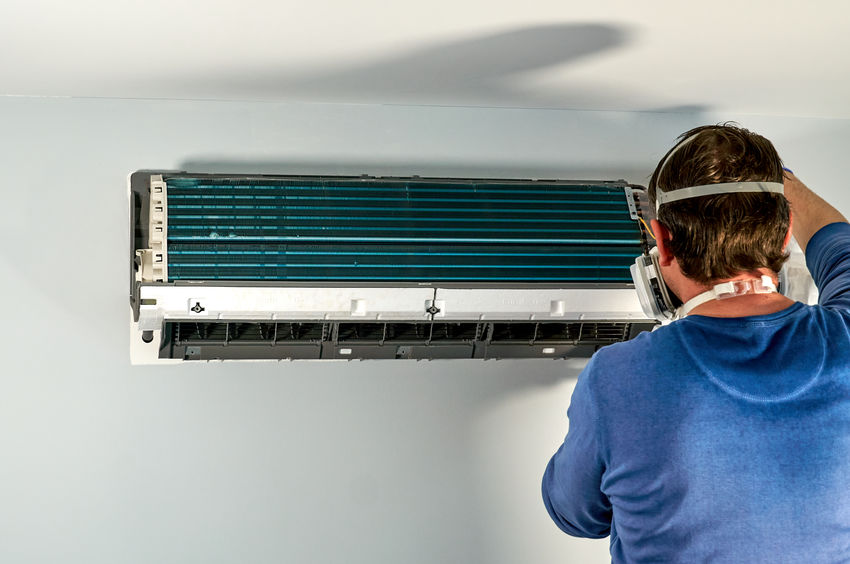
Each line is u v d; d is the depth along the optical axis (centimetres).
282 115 298
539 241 277
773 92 293
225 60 247
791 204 139
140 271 259
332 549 296
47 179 284
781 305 113
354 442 299
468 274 270
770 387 106
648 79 274
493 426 309
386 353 287
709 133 114
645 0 201
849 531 105
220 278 258
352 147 303
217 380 291
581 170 318
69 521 280
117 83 270
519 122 315
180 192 263
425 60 250
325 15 209
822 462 104
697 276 113
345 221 268
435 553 303
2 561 276
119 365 285
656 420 108
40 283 282
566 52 243
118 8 203
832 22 218
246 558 290
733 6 206
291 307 262
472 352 290
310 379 297
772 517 104
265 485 293
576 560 312
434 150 308
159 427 287
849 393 106
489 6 204
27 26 215
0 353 278
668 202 113
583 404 117
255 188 268
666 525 109
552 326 293
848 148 338
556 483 129
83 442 282
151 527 285
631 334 295
